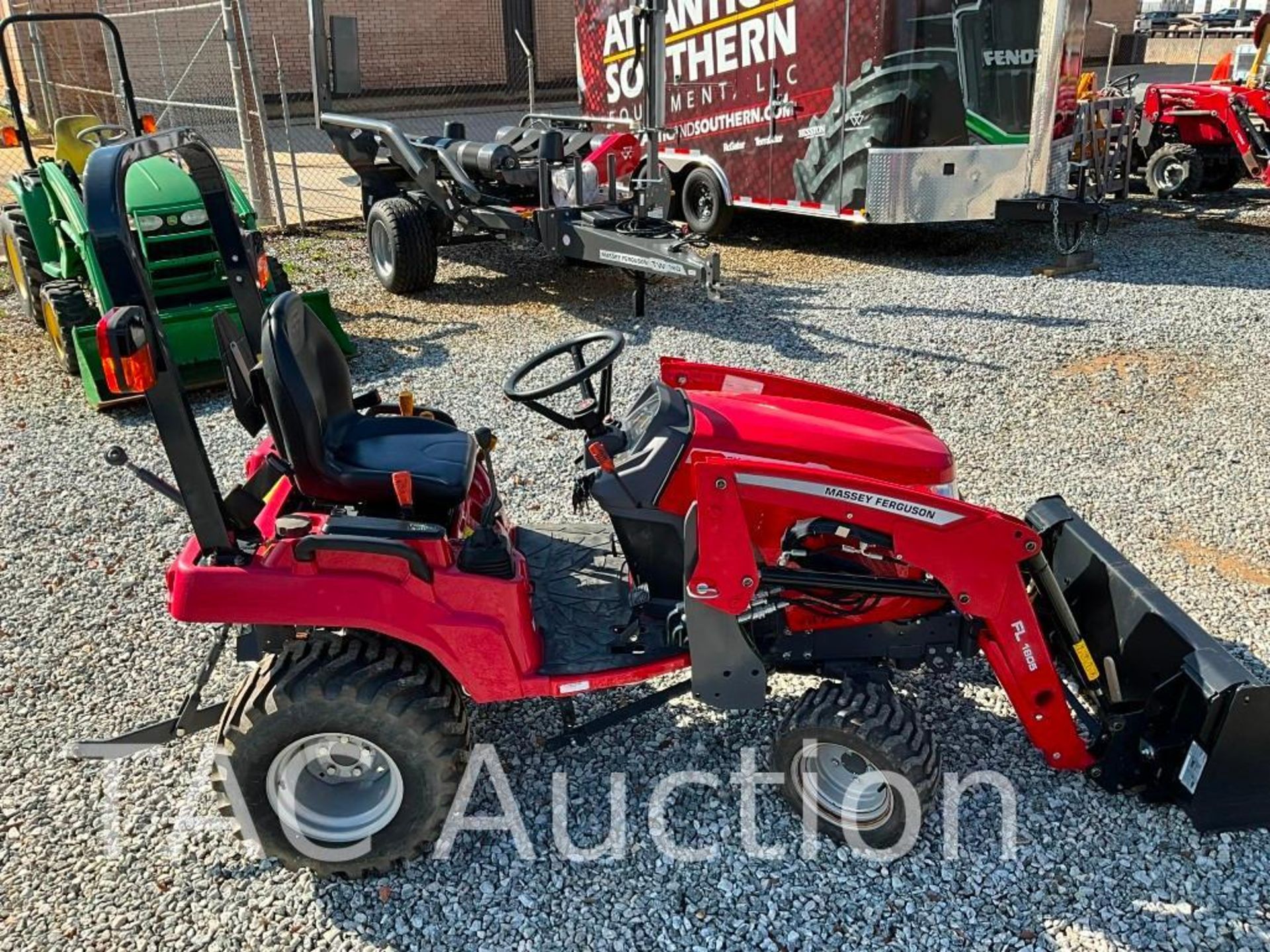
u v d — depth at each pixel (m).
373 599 2.69
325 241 11.11
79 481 5.36
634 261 7.50
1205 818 2.94
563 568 3.51
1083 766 3.11
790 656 3.05
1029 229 11.65
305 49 20.14
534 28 22.56
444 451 3.23
